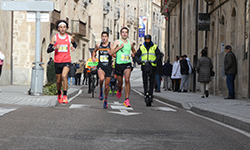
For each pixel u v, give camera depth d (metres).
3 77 27.97
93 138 6.70
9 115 9.12
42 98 14.22
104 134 7.14
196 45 23.88
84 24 51.25
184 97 17.98
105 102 12.35
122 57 12.51
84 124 8.29
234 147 6.29
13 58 31.02
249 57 15.98
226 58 17.28
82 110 11.17
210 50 24.48
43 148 5.80
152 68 13.91
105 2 68.62
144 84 14.04
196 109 12.40
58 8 41.22
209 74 17.78
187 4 32.62
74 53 49.84
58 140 6.42
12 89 21.97
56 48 12.41
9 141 6.20
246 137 7.39
